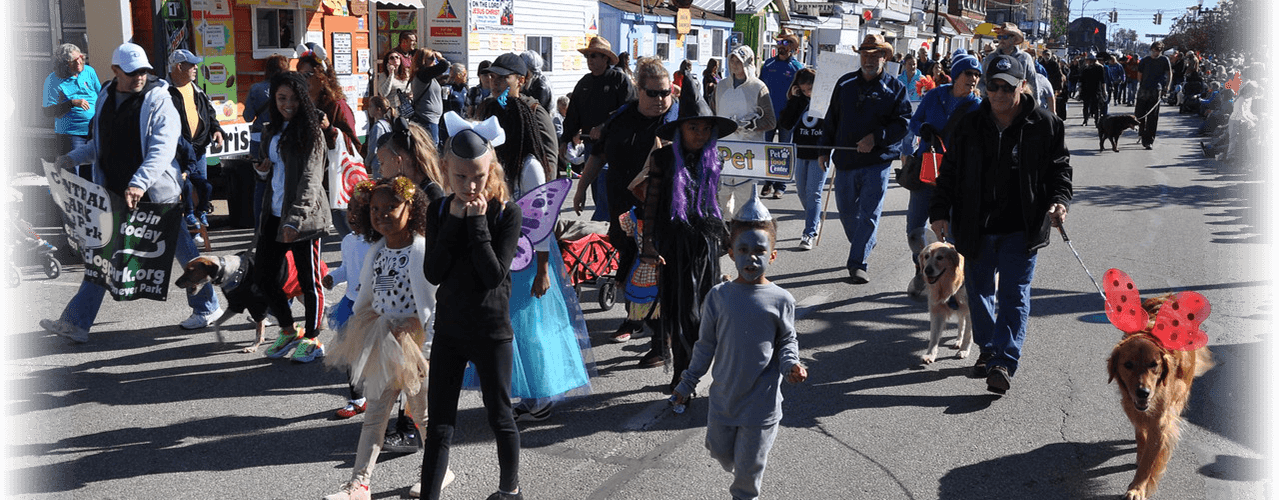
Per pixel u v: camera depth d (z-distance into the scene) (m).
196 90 8.87
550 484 4.47
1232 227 11.20
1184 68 34.78
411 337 4.20
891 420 5.33
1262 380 5.91
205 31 11.69
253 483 4.44
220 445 4.85
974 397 5.70
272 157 5.88
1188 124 27.33
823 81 10.07
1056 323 7.22
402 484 4.45
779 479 4.57
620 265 6.64
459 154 3.83
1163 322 4.27
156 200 6.48
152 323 6.92
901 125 8.16
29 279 7.96
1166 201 13.12
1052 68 25.28
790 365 3.75
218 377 5.84
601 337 6.80
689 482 4.52
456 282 3.96
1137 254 9.73
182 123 7.96
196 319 6.82
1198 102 30.97
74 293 7.62
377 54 16.59
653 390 5.77
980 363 6.00
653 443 4.98
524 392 5.01
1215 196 13.52
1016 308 5.68
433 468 3.97
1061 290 8.22
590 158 6.64
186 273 6.02
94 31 10.91
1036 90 11.95
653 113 6.33
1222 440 5.03
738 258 3.83
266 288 6.07
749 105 9.52
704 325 3.96
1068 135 23.80
